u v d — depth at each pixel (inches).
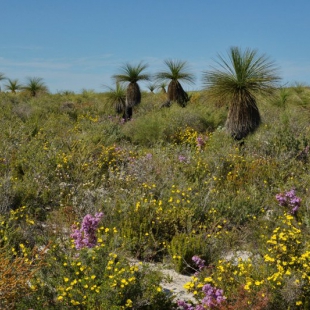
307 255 179.3
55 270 173.5
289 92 722.8
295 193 307.6
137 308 159.2
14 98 971.3
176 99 802.8
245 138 462.3
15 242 217.5
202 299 166.4
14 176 325.7
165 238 243.3
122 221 248.7
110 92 912.3
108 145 465.7
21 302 151.9
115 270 160.4
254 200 297.6
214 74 461.7
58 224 253.3
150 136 560.7
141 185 317.7
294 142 422.3
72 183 324.2
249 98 456.8
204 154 427.5
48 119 655.8
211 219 269.7
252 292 158.7
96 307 152.0
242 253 232.8
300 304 156.0
